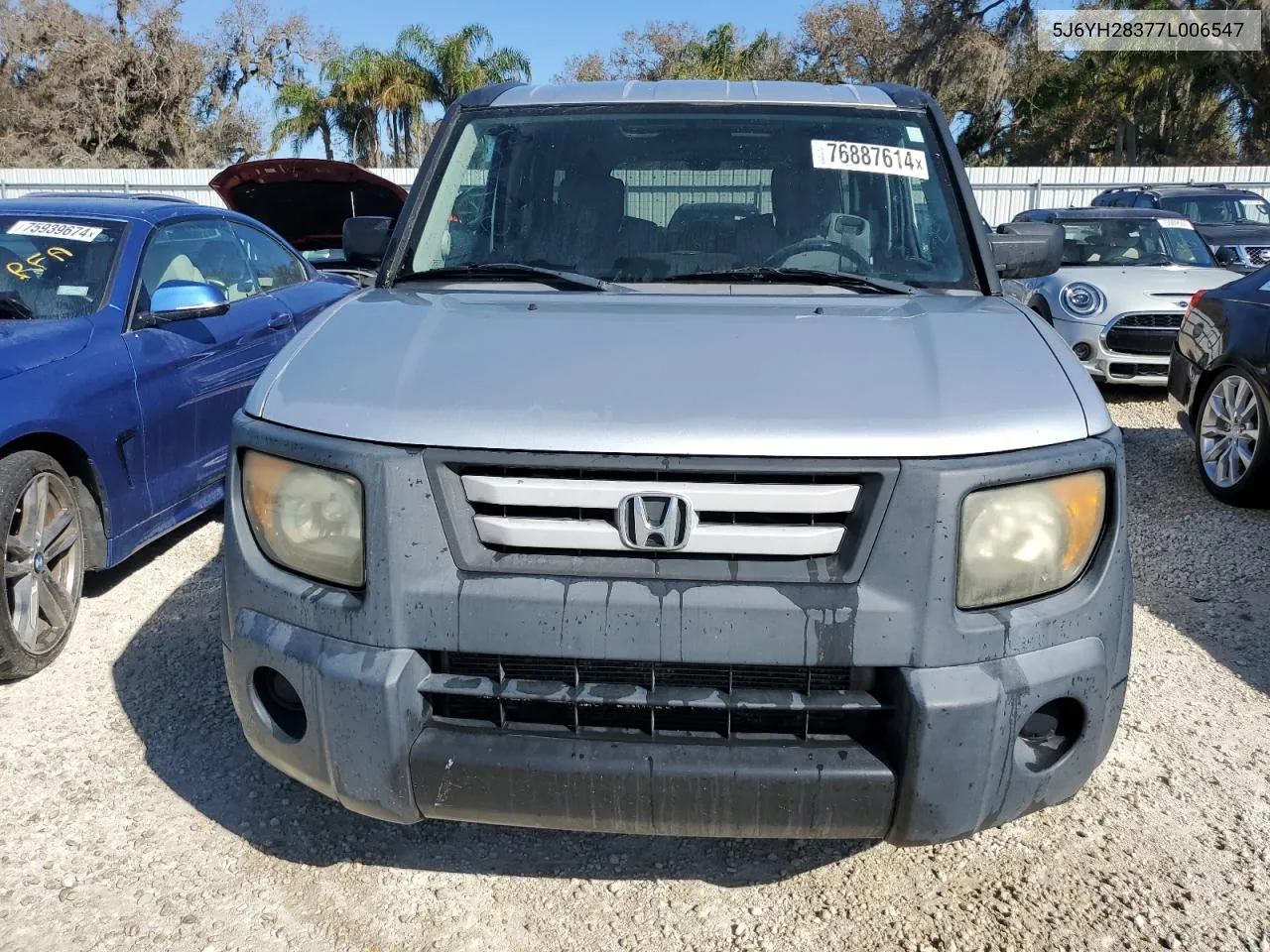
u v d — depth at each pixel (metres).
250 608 2.18
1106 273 8.62
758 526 1.95
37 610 3.56
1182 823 2.75
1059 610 2.03
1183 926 2.38
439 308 2.55
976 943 2.33
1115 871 2.57
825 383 2.08
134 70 37.59
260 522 2.17
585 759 1.97
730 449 1.93
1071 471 2.02
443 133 3.17
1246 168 24.55
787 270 2.80
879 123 3.08
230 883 2.53
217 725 3.24
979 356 2.21
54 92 37.16
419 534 1.98
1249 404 5.50
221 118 39.94
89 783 2.92
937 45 34.25
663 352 2.20
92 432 3.85
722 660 1.95
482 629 1.97
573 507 1.96
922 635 1.93
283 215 9.24
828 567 1.96
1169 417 7.90
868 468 1.92
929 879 2.55
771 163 2.98
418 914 2.44
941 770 1.95
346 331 2.43
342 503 2.04
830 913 2.44
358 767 2.04
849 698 1.98
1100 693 2.09
